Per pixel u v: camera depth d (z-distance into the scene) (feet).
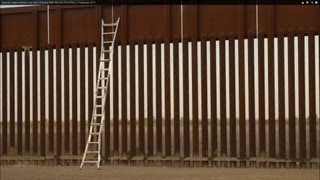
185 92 55.93
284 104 54.24
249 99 54.65
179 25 56.18
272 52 54.29
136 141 58.49
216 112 55.67
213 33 55.57
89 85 58.08
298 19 54.13
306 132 56.80
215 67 55.52
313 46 53.67
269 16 54.34
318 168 53.26
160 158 56.13
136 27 57.36
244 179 46.19
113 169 53.98
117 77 57.52
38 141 61.00
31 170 54.54
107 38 57.98
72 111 58.85
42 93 59.98
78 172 51.93
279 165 54.03
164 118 56.85
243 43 54.75
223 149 55.26
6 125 61.00
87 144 55.31
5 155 60.70
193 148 55.77
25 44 60.34
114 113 57.52
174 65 56.13
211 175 48.39
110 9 58.03
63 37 59.41
